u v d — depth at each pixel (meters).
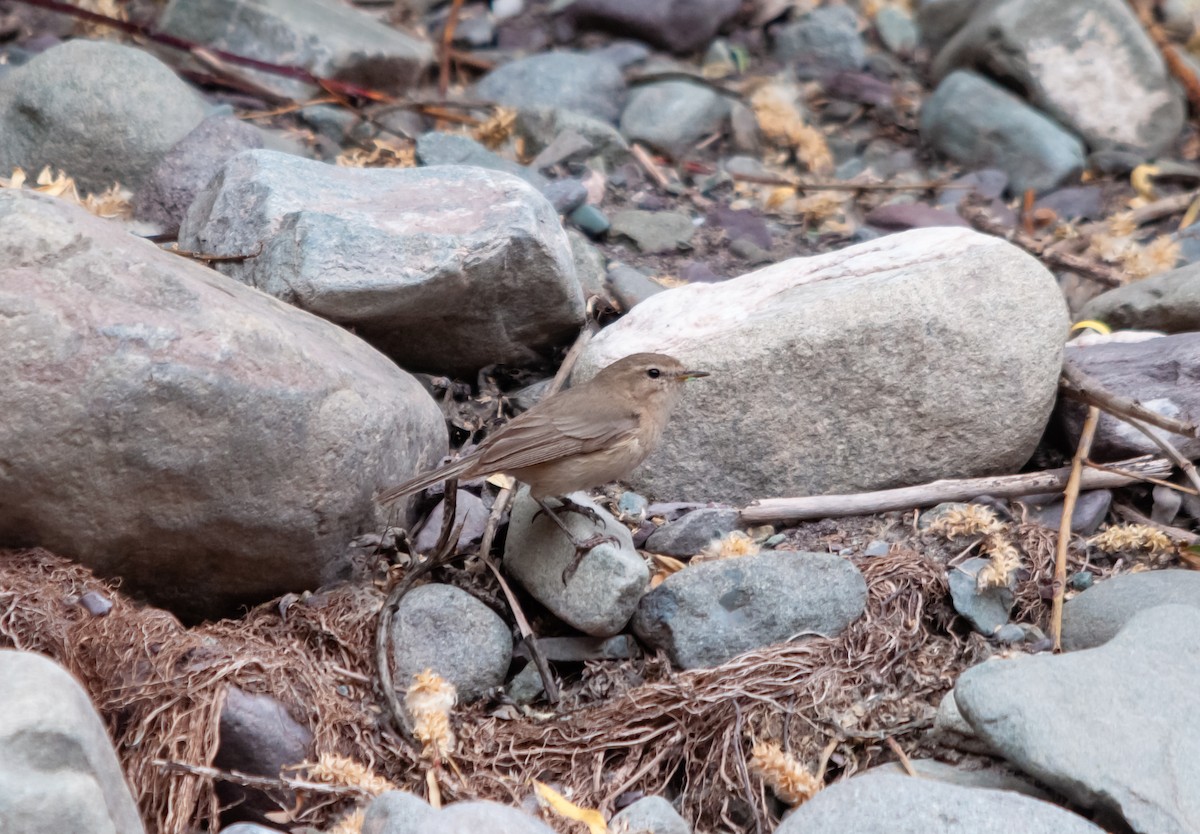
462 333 10.79
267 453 8.00
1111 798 6.62
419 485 8.40
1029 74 15.89
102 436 7.57
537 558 8.79
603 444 8.78
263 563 8.40
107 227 8.45
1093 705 7.01
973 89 15.84
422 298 10.09
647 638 8.65
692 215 14.19
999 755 7.54
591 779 7.78
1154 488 10.03
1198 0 18.05
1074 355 10.89
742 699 8.05
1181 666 7.18
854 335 9.63
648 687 8.03
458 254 10.05
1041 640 8.73
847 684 8.29
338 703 7.88
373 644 8.32
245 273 10.13
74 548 7.90
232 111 13.90
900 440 9.87
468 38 17.11
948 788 6.54
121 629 7.57
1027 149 15.35
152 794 7.06
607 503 10.03
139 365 7.57
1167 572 8.78
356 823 6.78
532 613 8.95
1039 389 9.84
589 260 12.50
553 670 8.66
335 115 14.60
